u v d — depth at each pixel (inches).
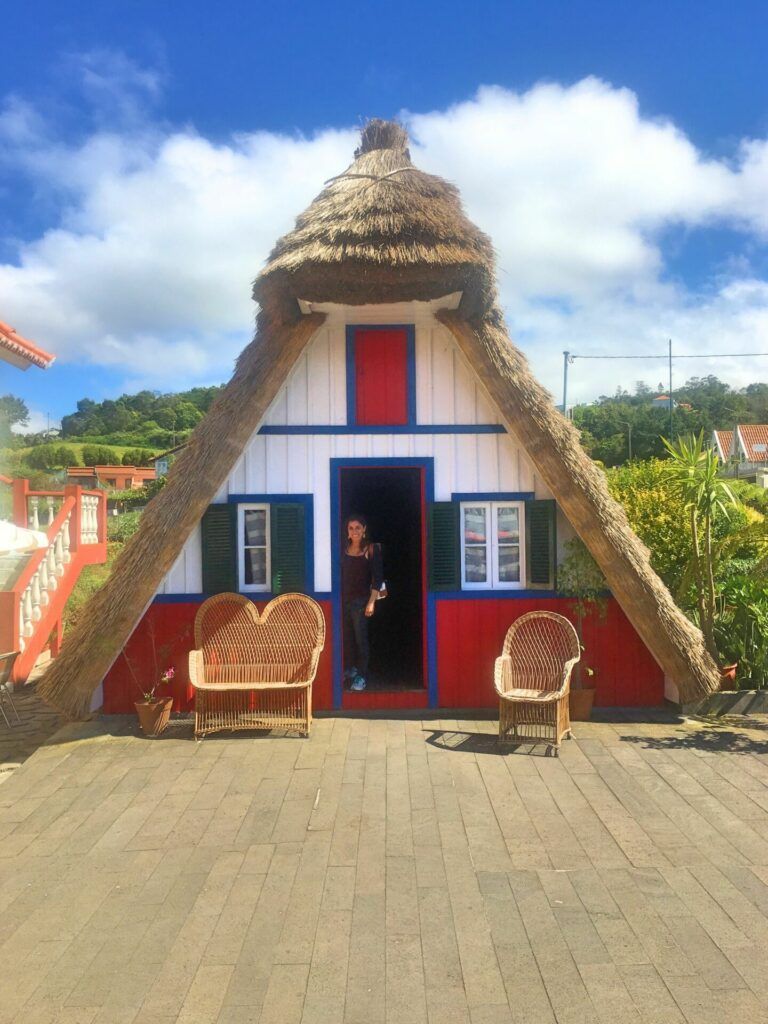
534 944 135.1
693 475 285.9
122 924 145.3
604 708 285.0
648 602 261.7
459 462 289.1
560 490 266.7
